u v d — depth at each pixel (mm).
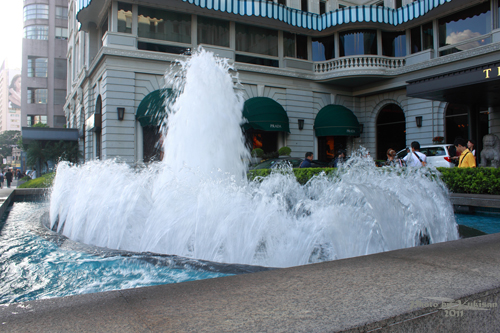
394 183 5594
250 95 21562
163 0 18719
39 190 11906
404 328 1470
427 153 16328
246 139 21641
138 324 1399
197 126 8883
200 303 1622
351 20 21469
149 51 18609
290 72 22578
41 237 5055
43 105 66062
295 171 10938
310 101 23516
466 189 8898
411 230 4719
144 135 18969
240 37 21812
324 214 4141
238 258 3986
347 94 24938
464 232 5598
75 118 31438
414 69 20859
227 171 9000
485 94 14289
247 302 1625
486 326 1720
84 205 5445
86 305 1615
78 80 27078
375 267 2172
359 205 4406
